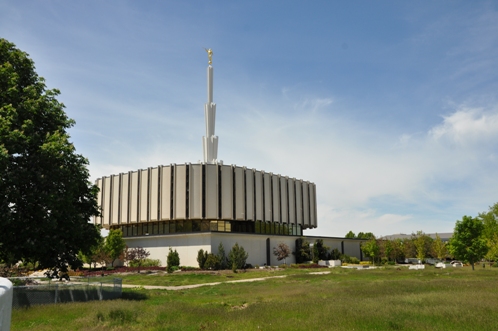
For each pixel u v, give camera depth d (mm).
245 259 66250
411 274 48969
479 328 14023
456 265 76688
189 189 71875
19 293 22016
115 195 79312
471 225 56750
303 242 82375
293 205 87000
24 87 26562
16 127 24109
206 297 28641
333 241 94750
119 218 77625
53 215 24312
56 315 18375
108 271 62094
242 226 77250
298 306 19984
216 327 15617
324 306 19641
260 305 21141
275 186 82875
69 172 24750
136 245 74062
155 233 75750
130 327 16141
